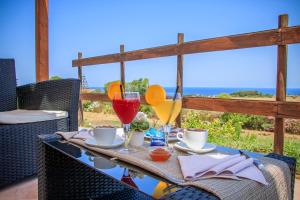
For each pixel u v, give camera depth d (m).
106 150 1.00
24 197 1.71
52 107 2.40
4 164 1.78
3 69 2.51
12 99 2.57
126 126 1.09
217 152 1.02
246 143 3.31
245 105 2.18
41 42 3.31
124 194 1.24
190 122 3.49
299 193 1.77
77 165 1.31
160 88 1.13
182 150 1.02
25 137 1.90
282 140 2.00
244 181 0.69
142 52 3.12
